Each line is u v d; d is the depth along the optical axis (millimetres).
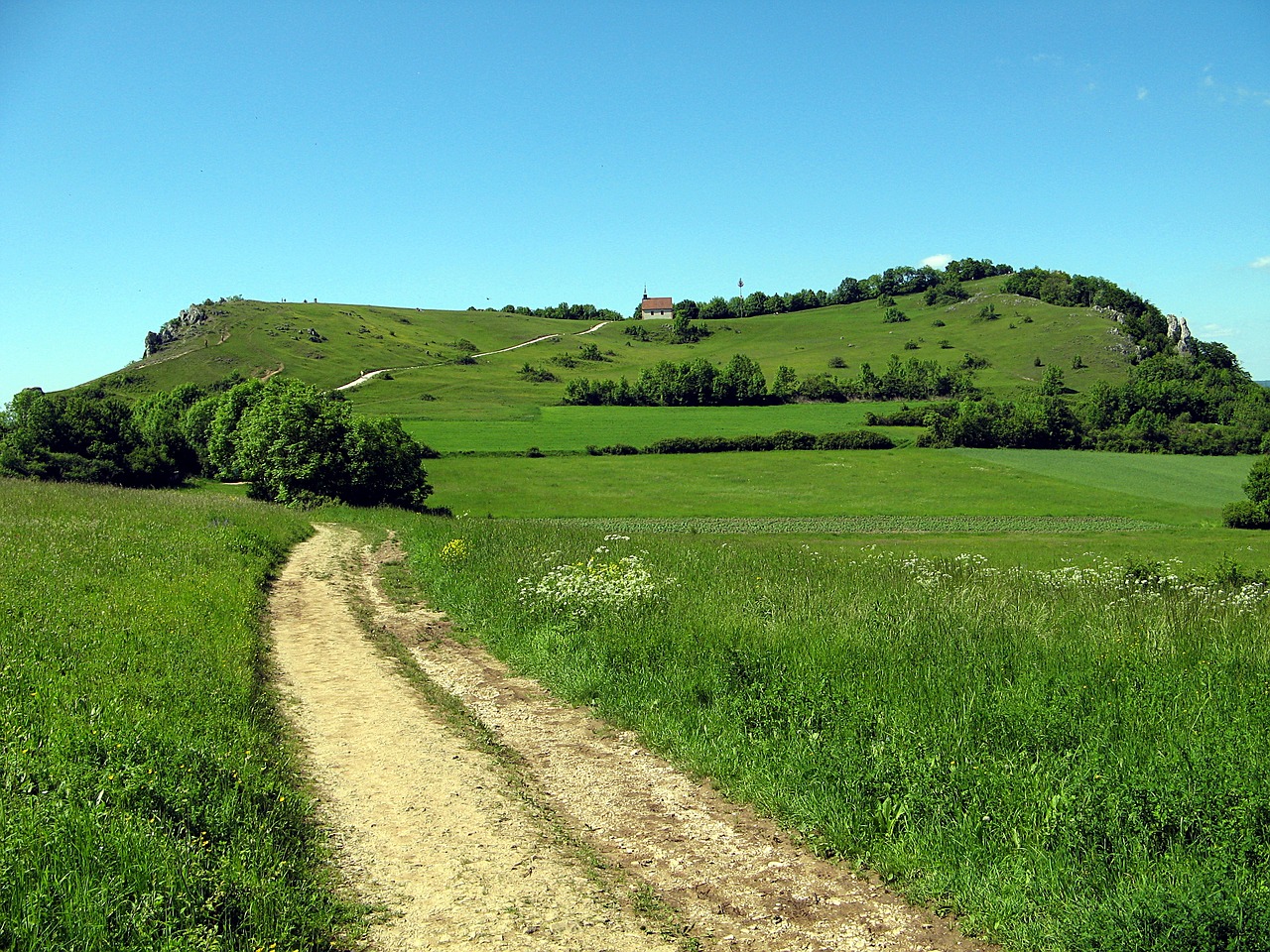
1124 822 5602
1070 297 189500
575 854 6012
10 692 7594
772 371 151750
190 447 67875
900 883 5617
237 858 5230
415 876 5594
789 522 54250
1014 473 73188
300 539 23531
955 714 7379
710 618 10852
